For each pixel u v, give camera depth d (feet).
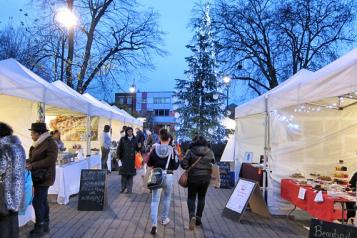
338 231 13.05
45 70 64.54
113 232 21.16
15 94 20.03
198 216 23.04
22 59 77.92
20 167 14.29
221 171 39.99
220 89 72.49
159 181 21.20
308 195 21.36
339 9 71.31
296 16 71.87
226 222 24.12
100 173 27.07
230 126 70.08
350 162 26.71
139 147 34.76
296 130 26.89
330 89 16.55
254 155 39.22
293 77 28.94
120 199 31.17
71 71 60.85
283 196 25.59
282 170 26.61
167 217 23.16
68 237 19.93
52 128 45.37
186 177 22.41
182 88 71.51
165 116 254.06
